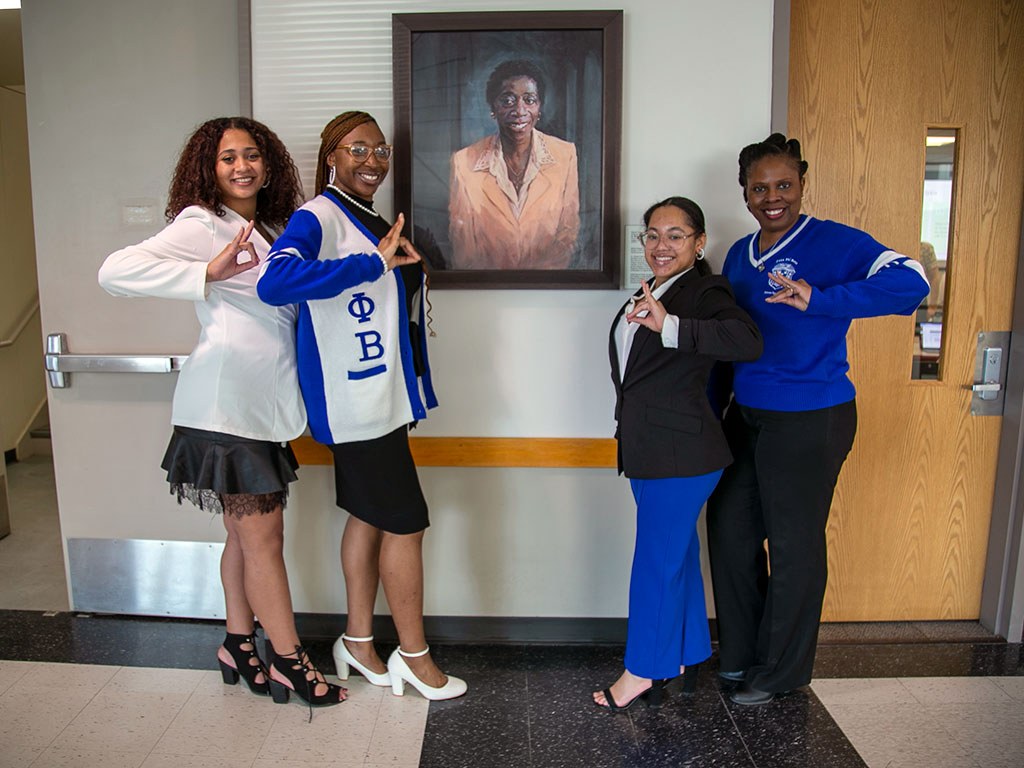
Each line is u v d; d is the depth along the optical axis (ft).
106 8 7.72
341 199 6.24
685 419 6.13
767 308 6.45
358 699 7.07
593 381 7.79
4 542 11.21
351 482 6.50
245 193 6.36
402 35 7.28
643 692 7.02
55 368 8.13
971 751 6.25
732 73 7.31
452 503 8.07
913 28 7.63
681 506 6.31
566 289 7.57
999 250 8.01
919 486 8.32
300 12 7.48
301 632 8.34
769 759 6.17
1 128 15.06
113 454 8.37
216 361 6.12
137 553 8.50
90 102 7.87
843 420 6.46
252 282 6.25
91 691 7.12
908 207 7.93
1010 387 8.07
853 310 5.70
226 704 6.94
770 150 6.29
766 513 6.69
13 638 8.15
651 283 7.42
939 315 8.13
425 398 7.05
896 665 7.66
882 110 7.75
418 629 6.93
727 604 7.22
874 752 6.25
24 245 15.80
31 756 6.12
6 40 13.60
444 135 7.42
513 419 7.88
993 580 8.33
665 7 7.25
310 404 6.25
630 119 7.41
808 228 6.42
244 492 6.24
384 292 6.20
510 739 6.46
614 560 8.08
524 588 8.16
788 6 7.19
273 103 7.61
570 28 7.18
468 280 7.55
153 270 5.75
